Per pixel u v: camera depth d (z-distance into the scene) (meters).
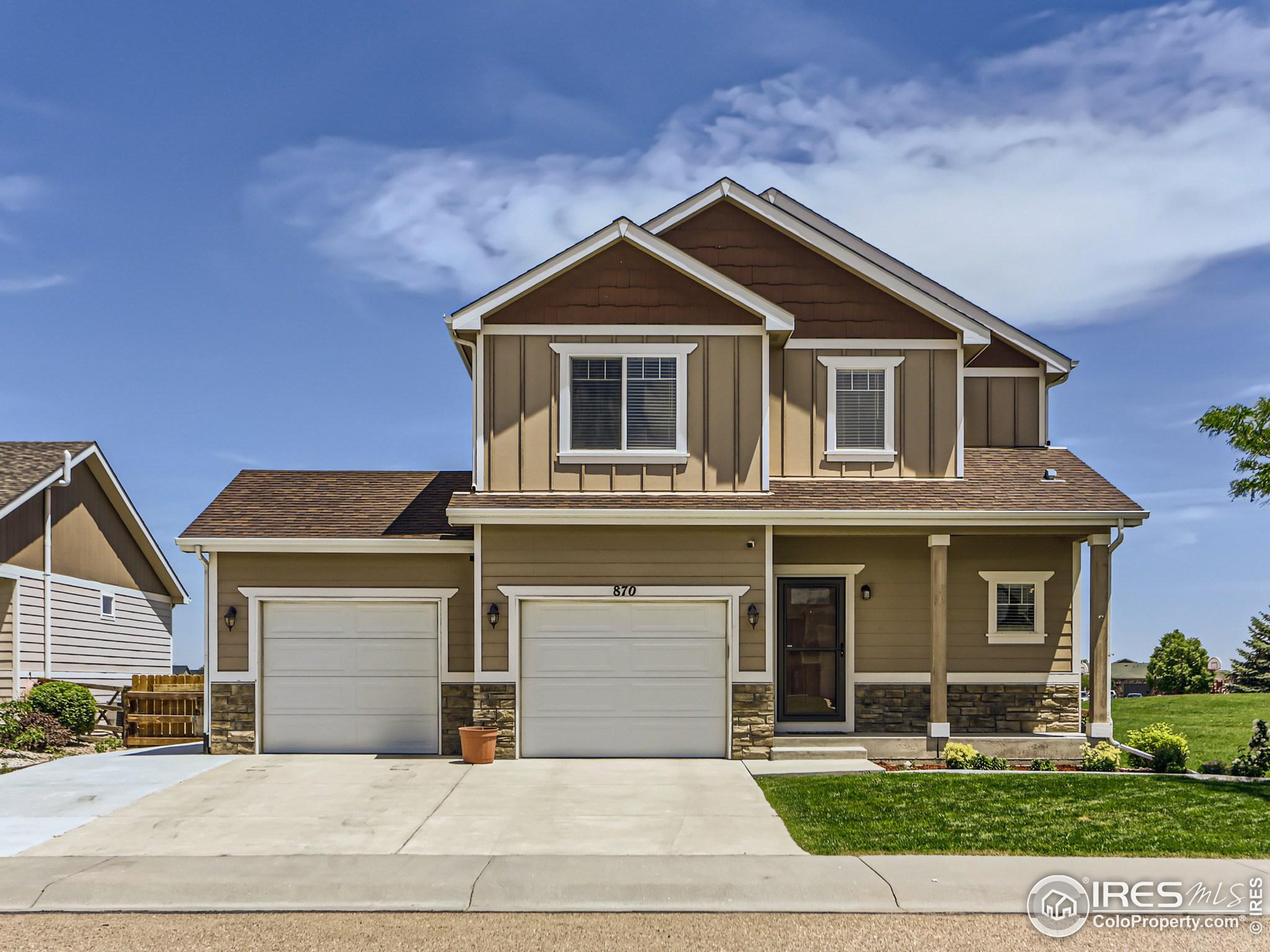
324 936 7.97
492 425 15.69
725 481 15.72
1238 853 9.88
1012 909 8.56
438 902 8.74
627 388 15.79
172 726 18.89
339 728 16.02
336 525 16.48
